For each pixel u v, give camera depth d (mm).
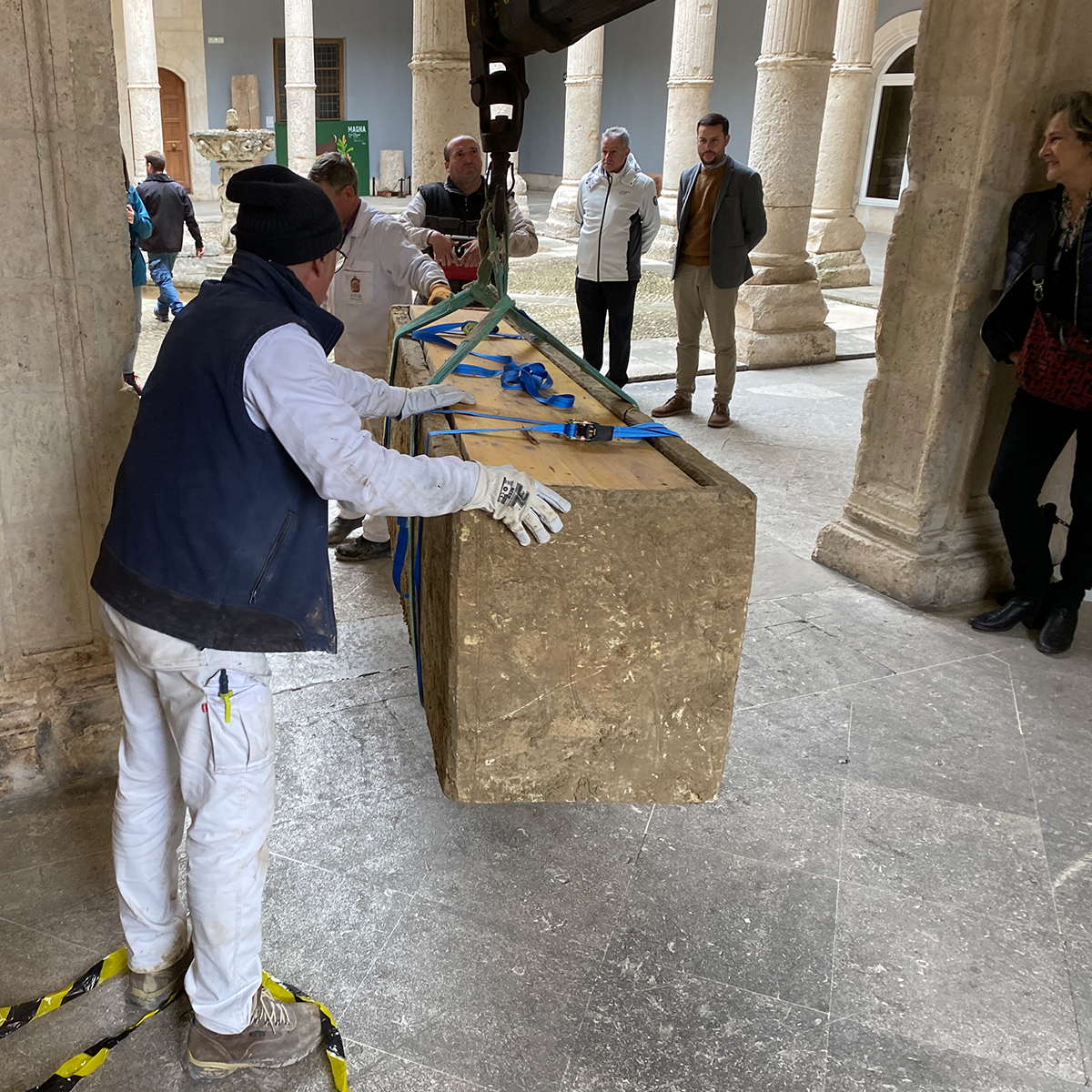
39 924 2176
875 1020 2020
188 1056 1808
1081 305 3150
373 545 4133
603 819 2623
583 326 6383
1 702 2568
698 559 1645
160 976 1939
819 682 3354
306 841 2477
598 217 6012
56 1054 1864
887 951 2207
